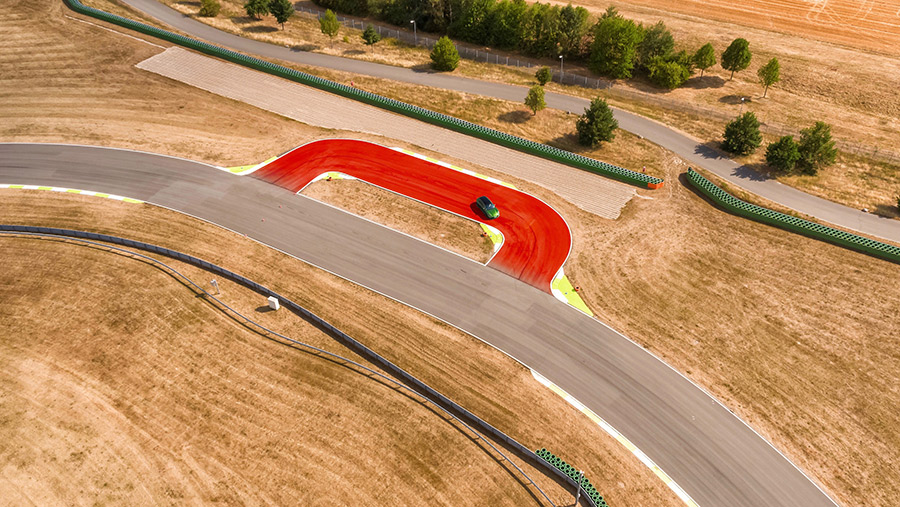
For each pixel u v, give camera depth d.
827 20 92.94
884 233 52.75
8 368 40.00
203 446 35.75
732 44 73.31
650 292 46.81
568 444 36.25
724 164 61.44
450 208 54.97
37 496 33.53
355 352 41.59
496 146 63.28
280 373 39.94
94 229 51.16
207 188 56.16
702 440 36.75
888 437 36.94
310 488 33.78
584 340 42.88
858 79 72.38
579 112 69.38
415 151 62.19
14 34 78.38
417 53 81.69
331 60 78.25
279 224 52.50
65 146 60.69
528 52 84.25
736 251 50.62
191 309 44.25
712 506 33.62
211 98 68.94
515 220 53.81
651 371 40.75
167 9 88.38
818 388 39.75
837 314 44.78
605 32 75.69
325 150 61.88
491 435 36.59
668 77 73.38
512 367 40.81
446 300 45.78
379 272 48.12
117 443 35.94
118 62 74.06
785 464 35.56
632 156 62.91
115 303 44.56
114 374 39.78
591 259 49.88
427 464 35.00
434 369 40.44
